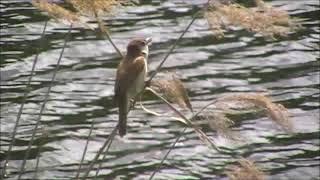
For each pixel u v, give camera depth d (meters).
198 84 17.55
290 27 7.21
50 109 16.03
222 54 19.42
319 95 17.09
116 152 14.36
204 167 13.91
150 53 19.33
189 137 14.91
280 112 7.20
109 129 15.23
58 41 20.00
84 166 13.75
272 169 13.96
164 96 7.55
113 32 20.70
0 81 17.45
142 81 7.42
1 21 21.55
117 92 7.42
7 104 16.22
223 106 7.27
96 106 16.30
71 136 14.85
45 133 13.74
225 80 17.83
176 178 13.52
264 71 18.45
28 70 18.11
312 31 21.20
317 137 15.16
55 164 13.76
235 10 6.88
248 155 14.38
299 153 14.56
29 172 13.41
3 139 14.62
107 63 18.72
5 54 19.11
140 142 14.75
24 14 22.20
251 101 7.20
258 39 20.48
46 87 17.17
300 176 13.78
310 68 18.66
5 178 13.04
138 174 13.62
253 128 15.31
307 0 24.03
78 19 7.66
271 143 14.85
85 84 17.44
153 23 21.61
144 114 15.80
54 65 18.45
